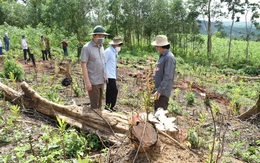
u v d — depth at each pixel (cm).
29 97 491
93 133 392
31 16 4191
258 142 485
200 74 1867
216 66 2916
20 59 1456
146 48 3719
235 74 2377
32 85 774
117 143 361
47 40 1505
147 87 300
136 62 2014
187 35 3934
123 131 389
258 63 3136
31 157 320
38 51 1845
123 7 3688
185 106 811
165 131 361
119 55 2562
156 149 330
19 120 439
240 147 454
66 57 1744
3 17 3991
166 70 402
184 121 586
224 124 582
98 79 451
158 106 425
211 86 1372
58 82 891
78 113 431
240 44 4972
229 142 479
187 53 3841
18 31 2442
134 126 322
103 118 399
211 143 441
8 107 499
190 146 391
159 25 3750
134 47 3703
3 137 376
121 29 3891
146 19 3794
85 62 432
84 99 698
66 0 3148
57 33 2794
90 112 429
